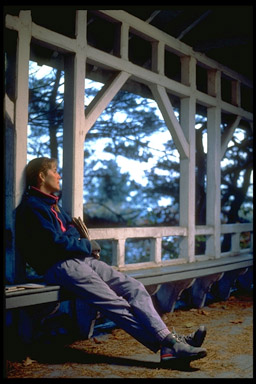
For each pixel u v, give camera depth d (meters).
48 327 4.21
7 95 3.66
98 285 3.51
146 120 7.48
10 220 3.66
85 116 4.27
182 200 5.66
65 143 4.18
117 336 4.20
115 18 4.62
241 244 8.23
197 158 7.54
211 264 5.41
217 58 6.48
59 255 3.56
